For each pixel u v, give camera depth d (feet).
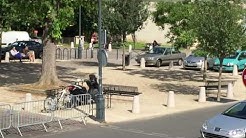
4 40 162.40
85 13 200.95
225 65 124.88
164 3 117.70
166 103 75.31
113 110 67.82
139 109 67.21
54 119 58.08
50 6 77.56
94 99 66.08
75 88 69.00
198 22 78.07
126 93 73.36
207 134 45.68
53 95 70.03
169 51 136.36
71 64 131.13
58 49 164.96
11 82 92.48
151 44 190.49
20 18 85.56
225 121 45.85
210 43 77.20
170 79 105.60
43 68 83.41
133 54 168.76
